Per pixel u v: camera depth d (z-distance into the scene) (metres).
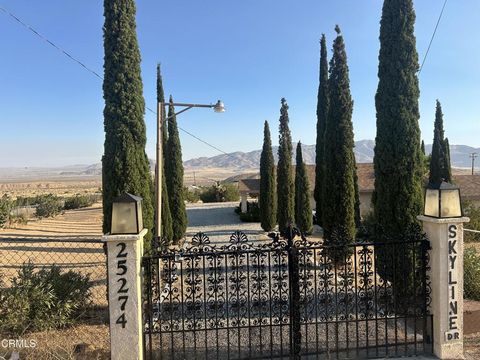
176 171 15.38
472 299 6.55
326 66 14.24
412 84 6.05
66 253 12.30
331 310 5.47
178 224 15.27
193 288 4.42
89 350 4.60
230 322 5.48
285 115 17.39
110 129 5.90
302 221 17.17
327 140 10.28
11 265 9.90
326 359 4.39
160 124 9.35
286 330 5.33
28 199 28.23
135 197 4.02
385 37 6.18
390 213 5.96
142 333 4.13
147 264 4.23
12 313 5.03
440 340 4.32
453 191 4.29
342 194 9.92
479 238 15.60
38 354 4.34
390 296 5.43
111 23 5.89
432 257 4.43
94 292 7.43
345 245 4.52
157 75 13.26
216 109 9.59
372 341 4.89
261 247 4.46
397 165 5.93
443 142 20.14
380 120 6.21
